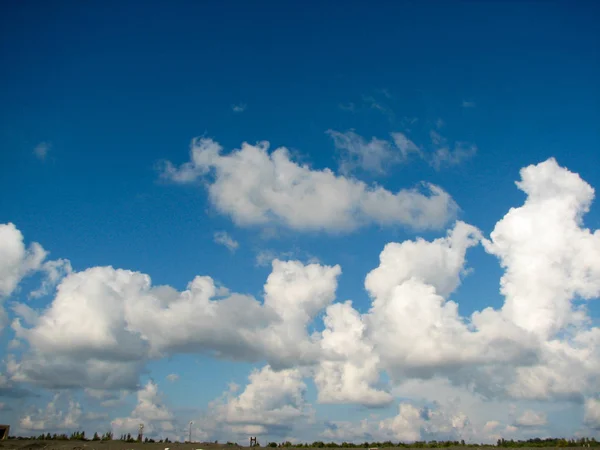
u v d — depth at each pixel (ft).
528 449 581.53
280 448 521.65
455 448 611.47
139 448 424.46
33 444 406.00
